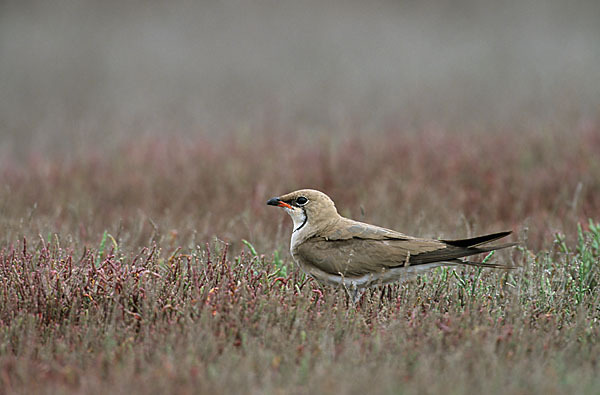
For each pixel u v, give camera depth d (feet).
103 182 60.80
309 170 62.95
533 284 32.86
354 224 34.24
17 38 152.35
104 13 171.01
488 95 111.55
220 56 142.82
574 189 55.31
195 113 104.06
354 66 135.95
